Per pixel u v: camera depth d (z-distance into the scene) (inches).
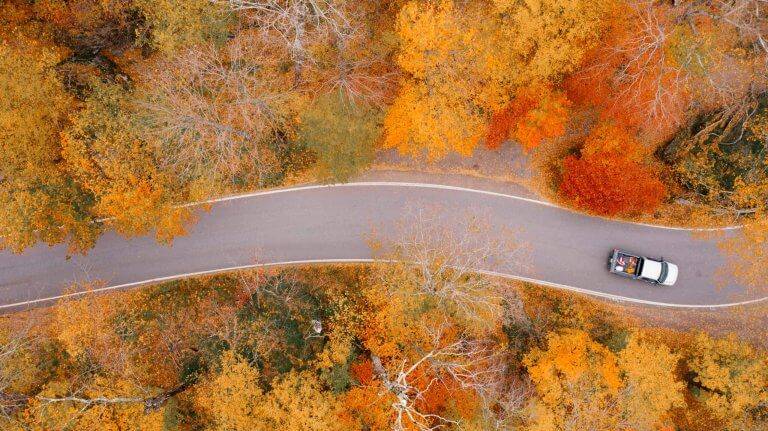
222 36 1239.5
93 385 1250.6
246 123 1209.4
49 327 1418.6
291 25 1130.7
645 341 1369.3
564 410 1179.9
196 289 1432.1
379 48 1240.2
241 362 1210.0
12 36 1318.9
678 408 1362.0
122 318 1406.3
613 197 1311.5
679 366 1386.6
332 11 1131.9
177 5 1198.9
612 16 1161.4
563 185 1354.6
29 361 1310.3
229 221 1441.9
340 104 1208.8
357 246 1432.1
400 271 1293.1
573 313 1398.9
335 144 1237.7
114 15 1285.7
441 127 1197.1
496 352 1347.2
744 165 1311.5
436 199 1429.6
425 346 1252.5
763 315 1398.9
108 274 1444.4
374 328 1294.3
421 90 1168.8
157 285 1435.8
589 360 1211.9
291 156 1430.9
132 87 1347.2
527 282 1425.9
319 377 1235.2
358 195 1434.5
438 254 1307.8
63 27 1314.0
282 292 1391.5
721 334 1400.1
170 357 1381.6
